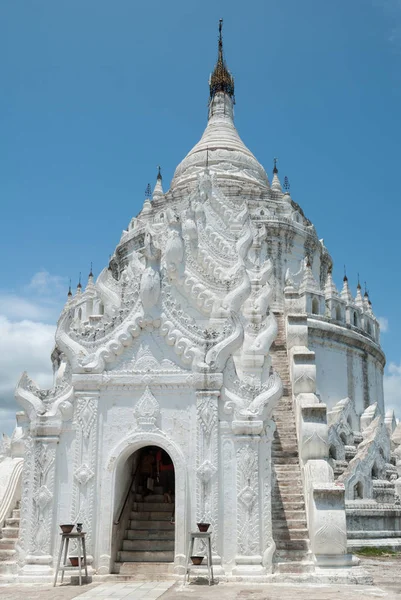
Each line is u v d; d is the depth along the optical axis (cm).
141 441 1628
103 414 1661
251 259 2880
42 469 1620
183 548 1542
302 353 2258
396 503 2547
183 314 1702
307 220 4288
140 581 1520
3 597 1327
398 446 3167
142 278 1717
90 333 1714
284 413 2202
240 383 1656
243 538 1535
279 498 1817
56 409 1659
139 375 1666
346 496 2380
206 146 4800
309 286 3269
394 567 1950
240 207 3039
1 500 1925
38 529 1585
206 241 2495
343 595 1330
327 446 1905
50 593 1368
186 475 1590
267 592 1362
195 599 1273
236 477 1580
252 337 2136
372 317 3681
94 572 1553
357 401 3312
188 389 1648
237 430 1598
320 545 1581
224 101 5269
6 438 2838
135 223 4212
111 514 1598
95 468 1619
